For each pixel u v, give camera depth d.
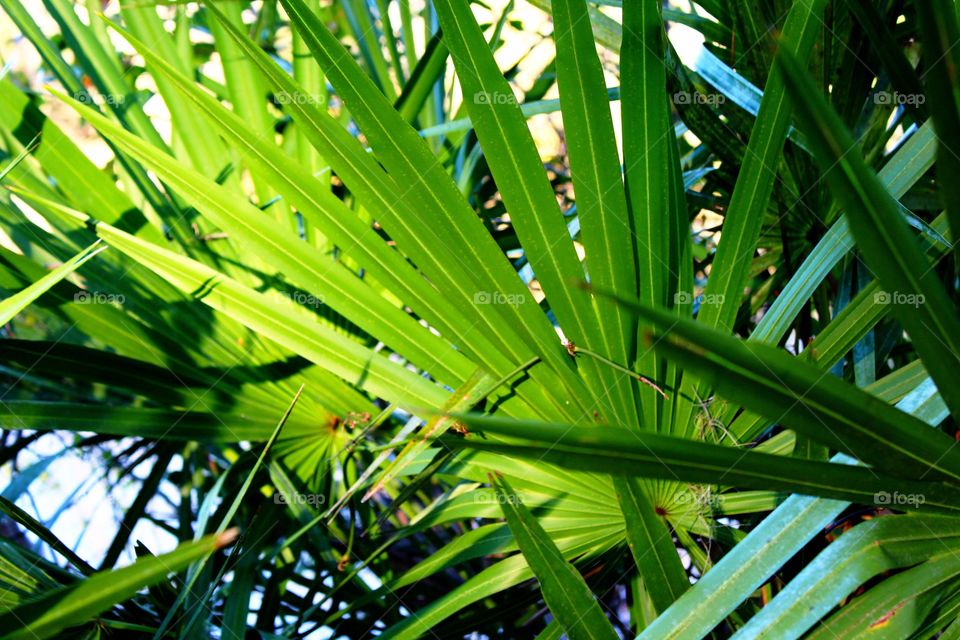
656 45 1.44
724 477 1.15
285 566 1.79
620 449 1.12
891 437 1.14
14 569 1.43
